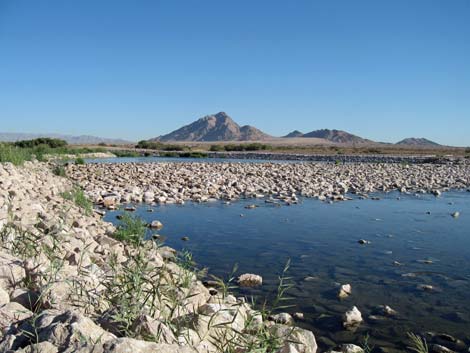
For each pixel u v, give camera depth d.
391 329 4.91
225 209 13.17
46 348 2.47
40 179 14.95
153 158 51.22
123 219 9.18
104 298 3.60
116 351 2.40
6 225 5.16
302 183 20.03
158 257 6.12
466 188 19.72
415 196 16.80
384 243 9.00
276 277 6.71
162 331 2.96
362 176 24.34
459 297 5.94
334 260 7.71
